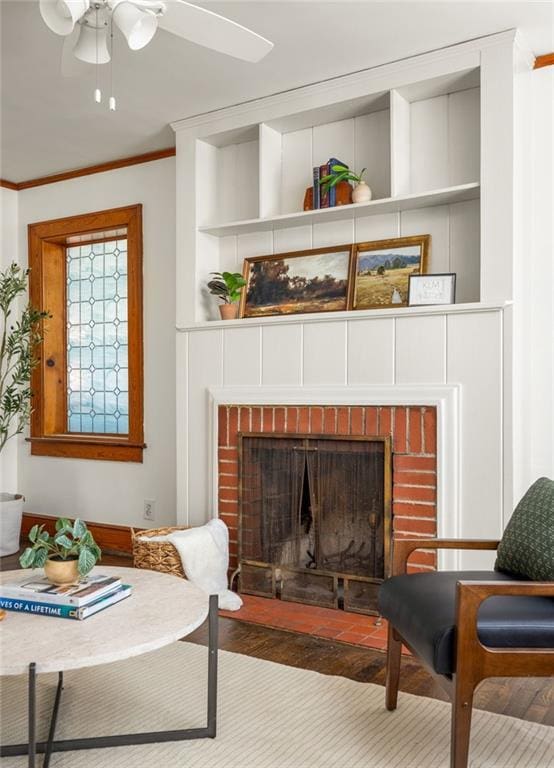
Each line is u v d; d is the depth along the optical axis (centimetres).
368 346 312
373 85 315
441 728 207
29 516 480
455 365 291
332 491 325
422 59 299
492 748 194
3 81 320
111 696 229
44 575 228
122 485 440
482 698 228
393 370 306
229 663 259
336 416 322
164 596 215
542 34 282
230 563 354
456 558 290
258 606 329
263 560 344
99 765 186
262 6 257
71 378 484
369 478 315
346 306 337
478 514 285
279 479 340
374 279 332
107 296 465
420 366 299
